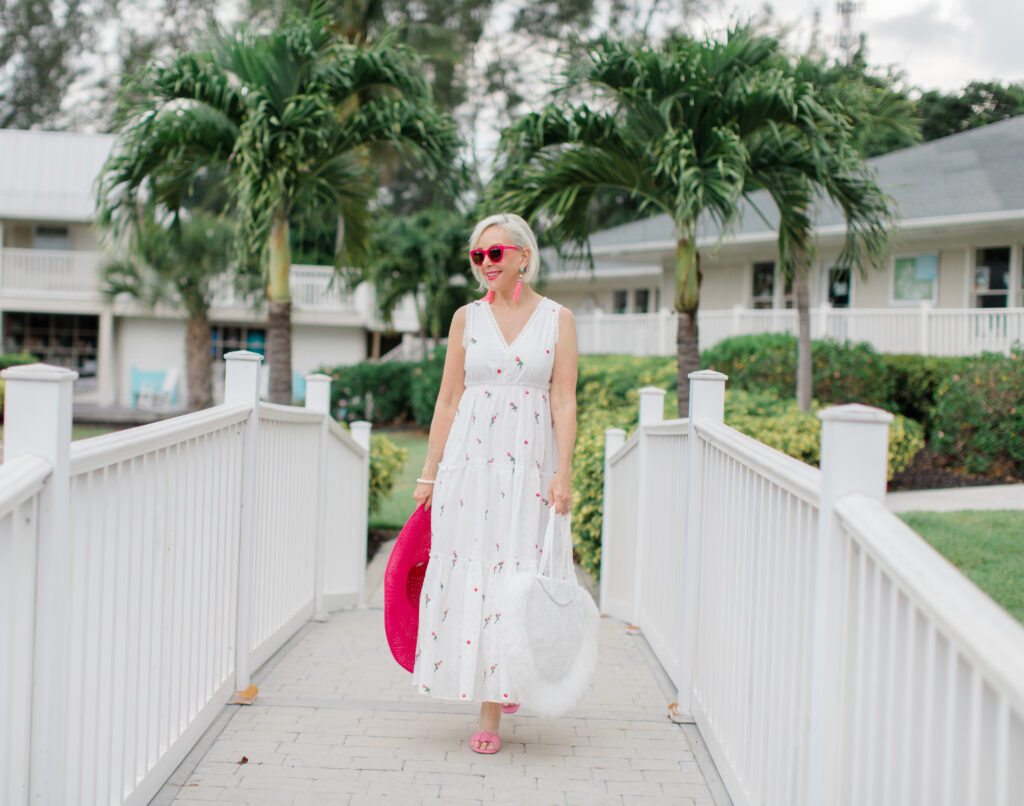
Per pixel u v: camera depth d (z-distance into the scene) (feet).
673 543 13.32
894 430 34.19
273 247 32.22
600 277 72.08
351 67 29.78
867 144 78.07
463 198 32.81
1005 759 3.93
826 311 49.14
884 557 5.12
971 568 20.76
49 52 107.04
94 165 78.13
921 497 31.48
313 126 28.89
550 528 9.73
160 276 59.93
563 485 9.87
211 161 30.68
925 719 4.82
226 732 10.37
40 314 79.46
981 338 43.93
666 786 9.32
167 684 8.98
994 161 49.19
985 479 35.24
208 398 63.72
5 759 5.84
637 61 24.27
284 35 28.25
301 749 9.92
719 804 8.89
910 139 37.93
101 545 7.25
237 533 11.62
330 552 18.35
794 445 29.27
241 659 11.67
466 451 9.96
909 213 46.03
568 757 10.02
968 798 4.38
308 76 29.63
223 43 29.14
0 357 68.08
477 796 8.89
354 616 17.60
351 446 19.69
